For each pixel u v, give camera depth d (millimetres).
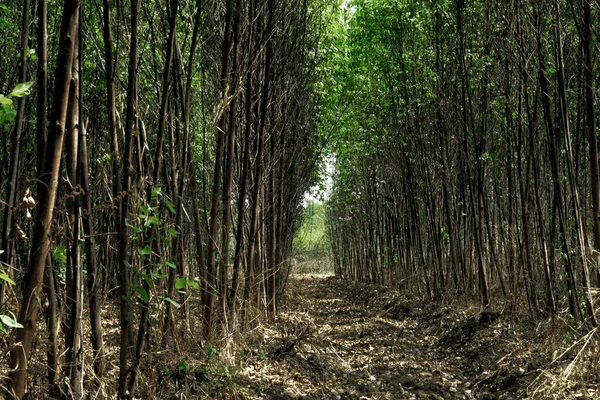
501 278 10391
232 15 7348
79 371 3814
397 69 12734
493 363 7590
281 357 7711
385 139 14680
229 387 5730
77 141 3688
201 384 5527
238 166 8914
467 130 11352
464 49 10766
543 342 7477
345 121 16000
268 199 11000
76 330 3727
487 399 6484
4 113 2725
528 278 8898
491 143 10828
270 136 9875
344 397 6543
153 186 4191
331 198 21797
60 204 3412
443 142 12203
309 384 6859
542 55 7398
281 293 12734
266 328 9461
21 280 4324
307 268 34906
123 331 4090
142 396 4852
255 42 7789
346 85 15039
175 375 5473
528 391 6117
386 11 12344
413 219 14961
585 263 6801
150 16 5766
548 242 9445
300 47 10594
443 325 10641
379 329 11422
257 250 9859
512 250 9852
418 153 13227
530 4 7738
